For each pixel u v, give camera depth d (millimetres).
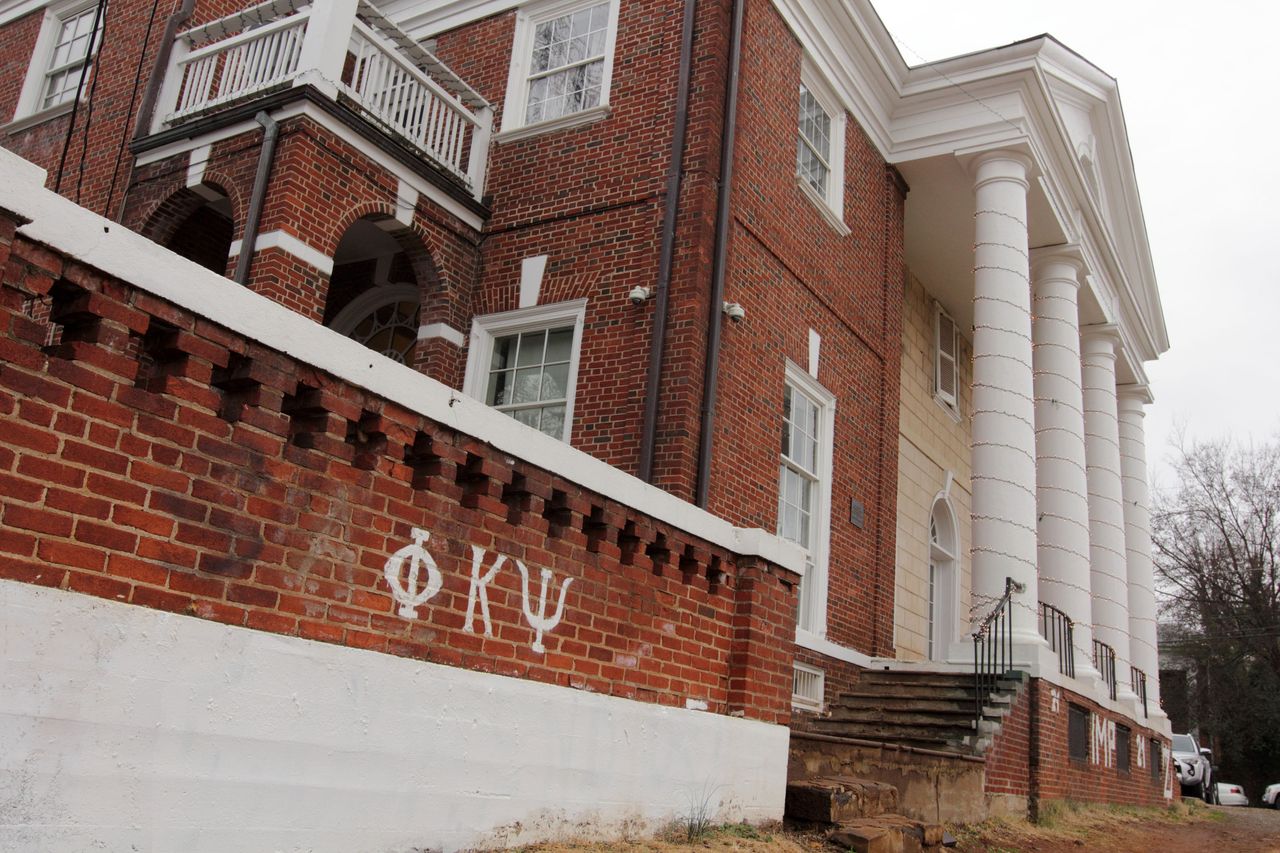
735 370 11023
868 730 11359
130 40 12844
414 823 4516
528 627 5297
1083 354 20703
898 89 15297
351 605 4395
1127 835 11766
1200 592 42094
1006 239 14547
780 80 12617
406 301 13398
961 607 19219
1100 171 19703
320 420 4391
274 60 10844
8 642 3248
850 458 13695
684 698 6406
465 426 5023
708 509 10164
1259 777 43438
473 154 12305
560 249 11539
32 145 13578
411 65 11383
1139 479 23375
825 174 13836
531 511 5398
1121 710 16375
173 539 3764
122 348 3678
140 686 3580
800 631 12148
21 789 3246
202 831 3725
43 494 3400
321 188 10180
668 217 10836
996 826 10250
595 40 12477
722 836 6215
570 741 5398
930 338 19125
